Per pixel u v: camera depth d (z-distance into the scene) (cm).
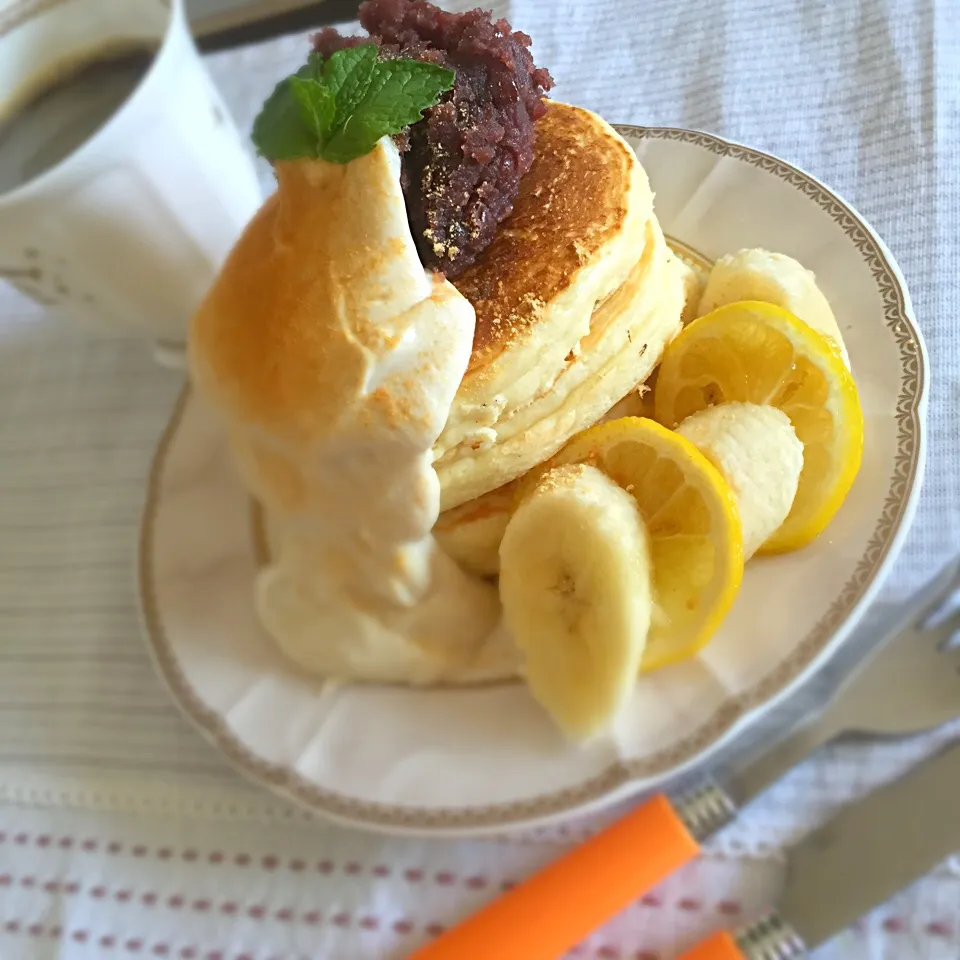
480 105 33
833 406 31
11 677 38
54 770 36
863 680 31
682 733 31
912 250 37
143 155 35
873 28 41
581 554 31
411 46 33
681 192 38
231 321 31
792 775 31
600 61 44
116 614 39
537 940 30
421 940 31
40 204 34
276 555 36
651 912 30
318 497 31
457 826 31
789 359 32
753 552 31
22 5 37
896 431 32
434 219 33
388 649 33
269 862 33
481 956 30
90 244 36
